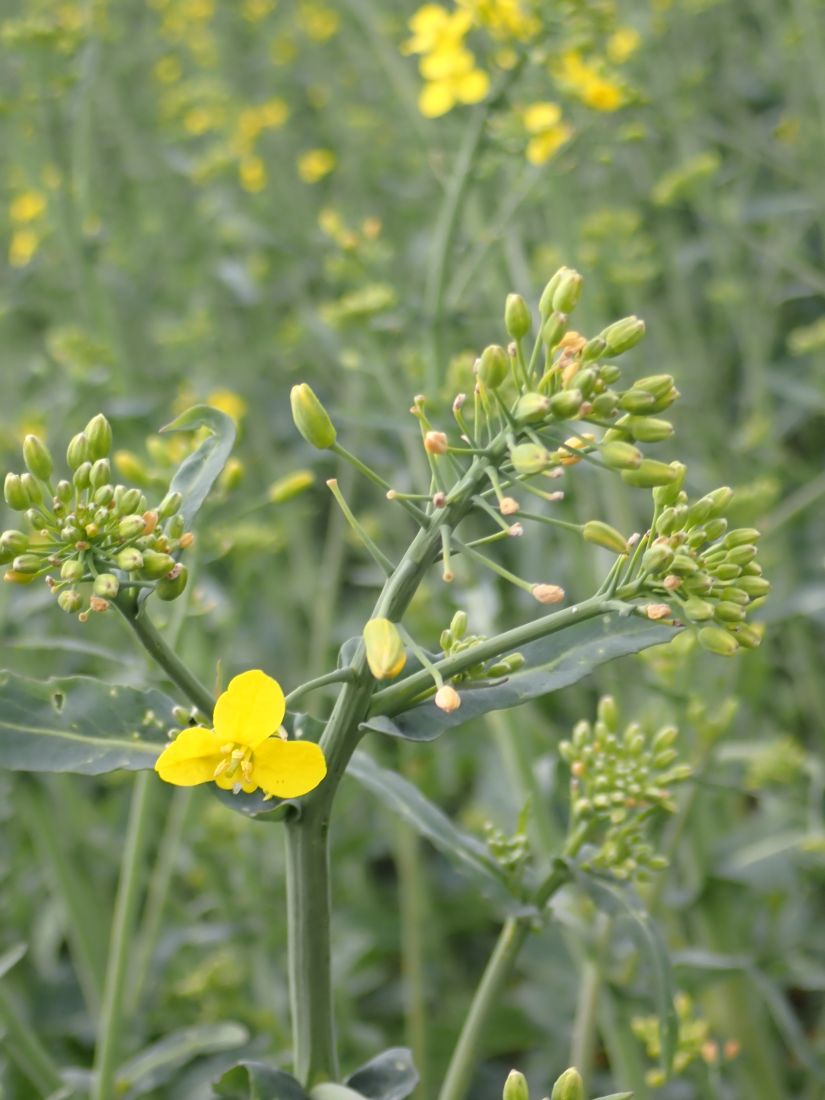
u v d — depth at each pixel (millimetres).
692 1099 467
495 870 309
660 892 401
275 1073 267
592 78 483
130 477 370
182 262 838
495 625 458
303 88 1046
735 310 691
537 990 530
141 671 347
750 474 631
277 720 242
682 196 680
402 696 255
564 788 365
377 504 704
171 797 571
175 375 720
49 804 531
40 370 628
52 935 540
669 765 338
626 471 256
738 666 477
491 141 474
